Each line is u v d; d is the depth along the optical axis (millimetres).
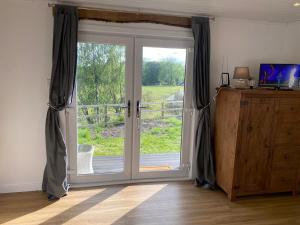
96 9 2971
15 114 2953
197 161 3410
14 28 2811
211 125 3562
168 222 2570
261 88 3238
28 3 2803
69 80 2898
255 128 3006
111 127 3346
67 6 2812
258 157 3078
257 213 2816
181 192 3244
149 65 3322
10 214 2605
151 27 3172
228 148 3131
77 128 3217
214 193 3258
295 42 3605
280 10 3002
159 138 3529
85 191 3166
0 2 2734
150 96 3393
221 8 2965
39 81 2969
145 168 3551
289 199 3178
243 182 3080
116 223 2520
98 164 3385
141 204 2904
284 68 3316
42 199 2926
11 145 2990
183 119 3543
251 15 3277
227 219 2670
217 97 3393
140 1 2762
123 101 3318
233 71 3578
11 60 2857
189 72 3438
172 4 2848
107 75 3217
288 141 3146
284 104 3051
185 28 3281
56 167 2961
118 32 3094
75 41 2863
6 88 2889
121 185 3377
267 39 3646
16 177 3055
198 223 2574
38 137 3055
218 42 3457
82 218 2580
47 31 2898
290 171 3221
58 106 2928
